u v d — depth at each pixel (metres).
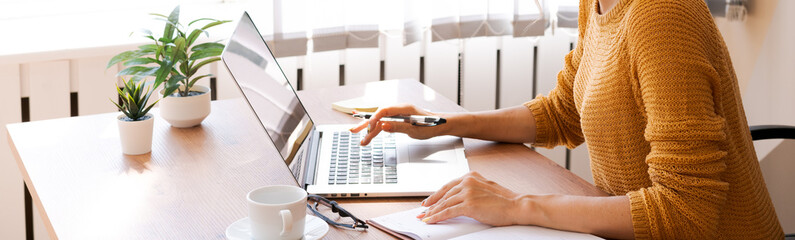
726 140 1.07
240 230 1.00
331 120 1.51
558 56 2.45
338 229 1.04
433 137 1.40
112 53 1.95
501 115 1.42
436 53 2.31
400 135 1.41
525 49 2.40
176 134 1.42
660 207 1.02
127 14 2.04
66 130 1.44
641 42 1.04
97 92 2.00
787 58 2.12
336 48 2.12
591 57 1.24
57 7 1.99
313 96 1.66
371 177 1.20
